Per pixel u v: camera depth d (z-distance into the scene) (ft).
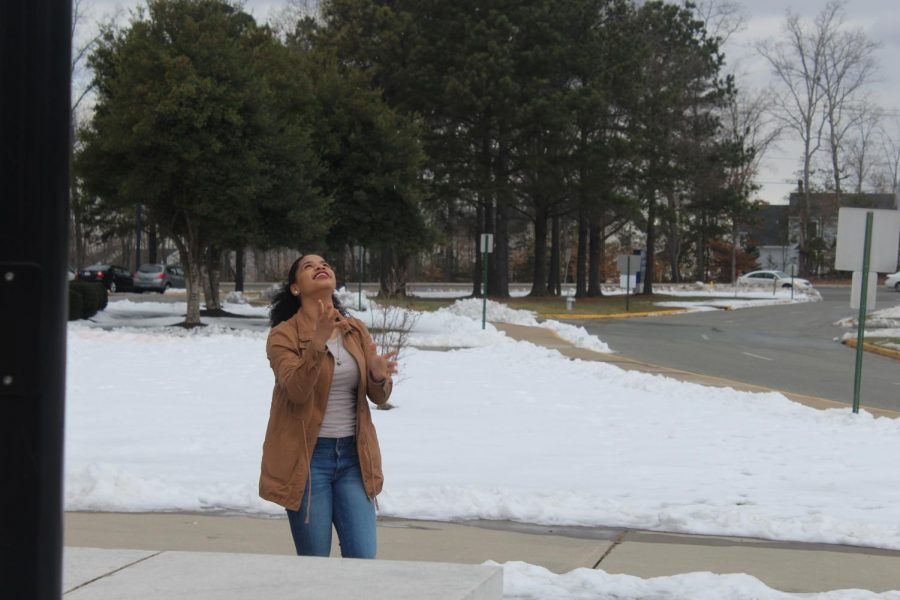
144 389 48.78
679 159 202.90
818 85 271.90
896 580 20.94
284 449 15.75
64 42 8.77
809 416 46.78
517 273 315.99
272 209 95.96
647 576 20.95
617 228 216.95
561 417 44.19
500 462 33.40
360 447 15.98
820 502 28.12
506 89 157.79
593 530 25.23
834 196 296.71
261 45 111.14
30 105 8.60
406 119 121.39
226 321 108.17
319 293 15.98
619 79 169.27
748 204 238.89
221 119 88.17
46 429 8.71
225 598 13.76
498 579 14.75
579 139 168.25
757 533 24.75
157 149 86.84
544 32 164.04
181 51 87.97
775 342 111.04
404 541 23.50
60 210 8.75
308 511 15.67
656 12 211.20
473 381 57.11
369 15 161.58
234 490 27.53
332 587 13.87
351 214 113.80
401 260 161.38
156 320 106.83
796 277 286.46
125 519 25.23
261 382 52.70
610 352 89.25
